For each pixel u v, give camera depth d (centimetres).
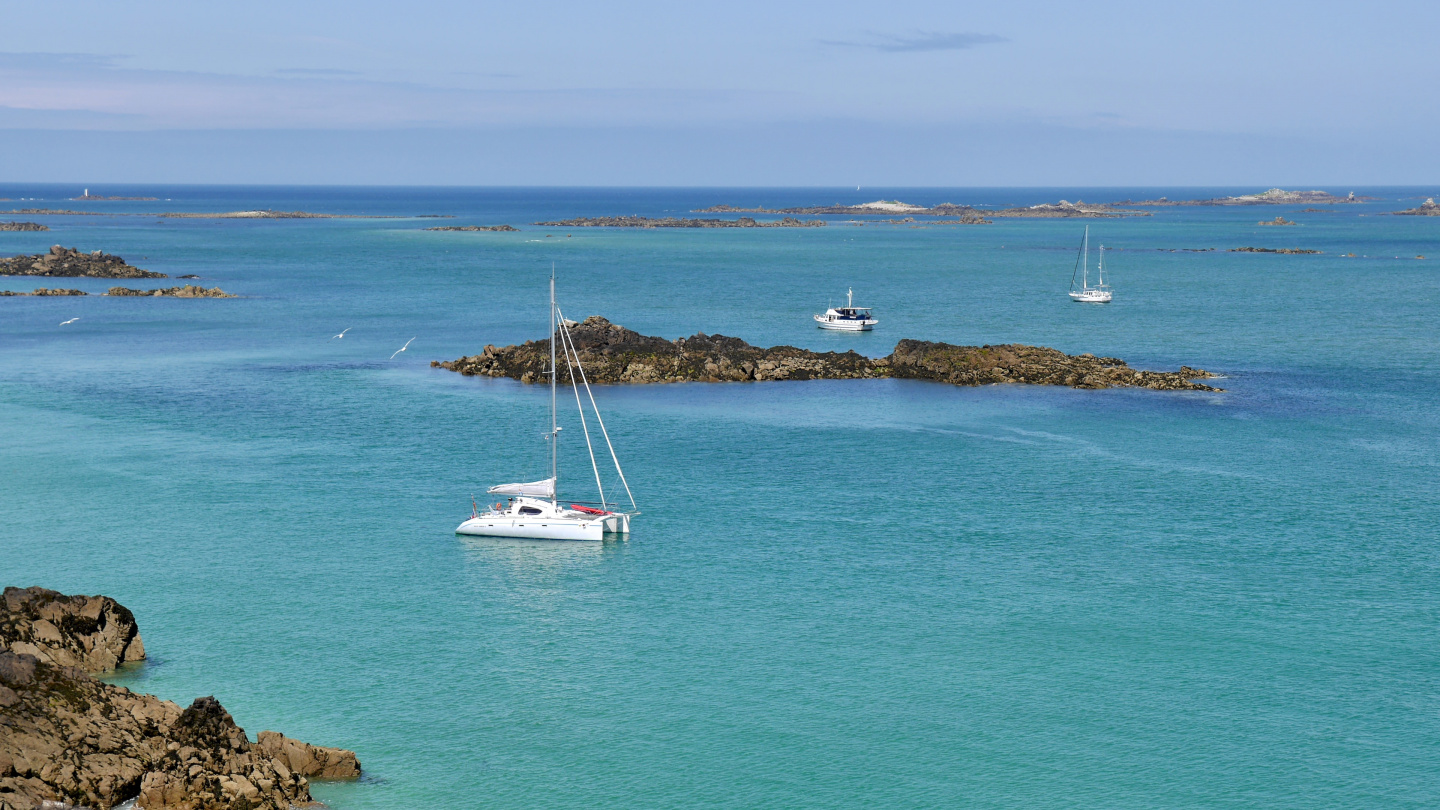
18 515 7175
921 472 8338
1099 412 10406
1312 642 5447
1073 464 8569
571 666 5203
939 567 6406
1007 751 4509
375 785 4231
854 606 5866
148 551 6588
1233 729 4672
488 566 6431
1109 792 4244
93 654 5003
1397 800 4197
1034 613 5781
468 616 5738
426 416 10144
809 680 5072
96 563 6375
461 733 4609
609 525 6938
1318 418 10144
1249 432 9606
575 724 4691
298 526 7075
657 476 8250
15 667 4162
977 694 4947
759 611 5812
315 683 5000
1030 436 9462
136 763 3950
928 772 4366
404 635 5512
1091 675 5116
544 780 4288
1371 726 4694
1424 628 5597
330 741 4528
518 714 4766
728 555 6612
